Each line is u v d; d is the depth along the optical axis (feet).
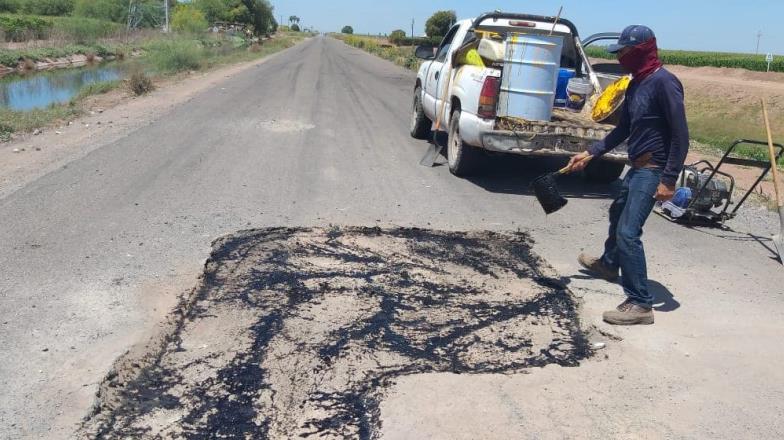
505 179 27.58
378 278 16.25
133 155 29.25
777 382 12.25
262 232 19.29
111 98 52.06
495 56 25.21
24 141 32.37
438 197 24.12
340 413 10.71
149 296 14.82
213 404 10.86
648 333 14.07
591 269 16.92
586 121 24.95
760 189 28.53
